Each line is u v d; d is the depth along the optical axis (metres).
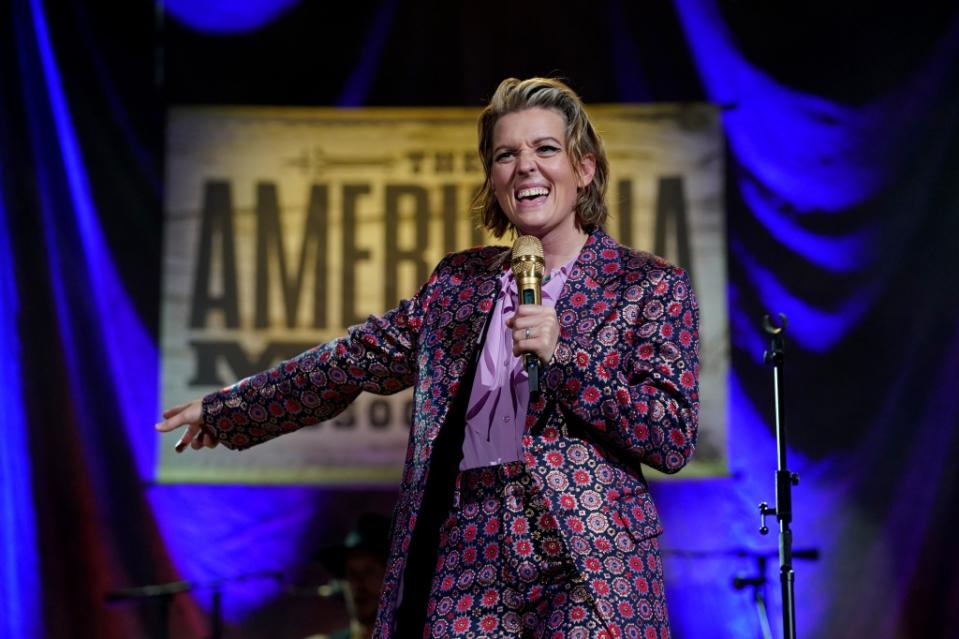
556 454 2.62
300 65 8.68
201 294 8.29
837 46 8.41
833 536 8.07
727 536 8.05
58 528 8.25
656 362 2.68
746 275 8.30
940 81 8.32
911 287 8.23
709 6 8.52
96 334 8.42
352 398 3.13
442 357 2.87
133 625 8.19
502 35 8.63
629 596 2.53
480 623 2.58
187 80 8.65
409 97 8.62
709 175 8.20
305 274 8.29
